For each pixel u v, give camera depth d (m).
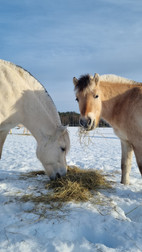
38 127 3.30
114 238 1.91
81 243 1.74
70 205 2.58
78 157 7.45
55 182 3.33
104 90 3.54
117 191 3.31
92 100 3.15
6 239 1.74
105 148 10.64
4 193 2.96
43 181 3.72
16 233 1.85
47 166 3.32
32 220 2.15
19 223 2.07
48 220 2.16
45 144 3.26
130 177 4.43
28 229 1.96
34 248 1.63
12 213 2.33
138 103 3.12
